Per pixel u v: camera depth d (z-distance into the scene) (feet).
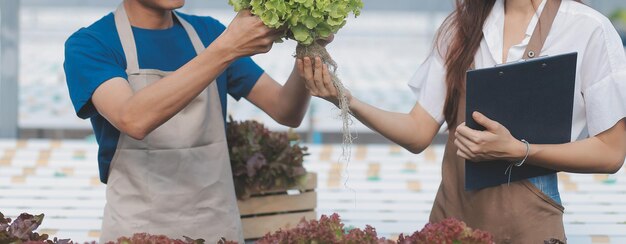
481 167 8.16
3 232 7.29
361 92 34.12
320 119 26.27
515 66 7.65
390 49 47.06
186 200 8.73
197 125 8.73
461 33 8.39
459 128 7.92
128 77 8.50
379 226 12.27
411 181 15.07
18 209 13.12
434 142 26.94
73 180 14.89
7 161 16.25
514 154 7.84
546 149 7.92
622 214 12.69
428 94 8.65
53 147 17.61
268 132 11.74
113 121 8.02
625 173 15.40
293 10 7.50
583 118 8.28
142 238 7.00
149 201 8.65
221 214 8.95
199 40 9.04
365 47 47.80
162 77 8.57
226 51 7.63
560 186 14.53
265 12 7.45
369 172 15.72
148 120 7.79
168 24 8.93
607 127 7.93
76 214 12.90
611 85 7.92
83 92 8.21
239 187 11.46
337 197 13.97
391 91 34.50
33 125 26.78
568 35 8.06
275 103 9.42
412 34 48.24
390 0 48.65
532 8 8.27
